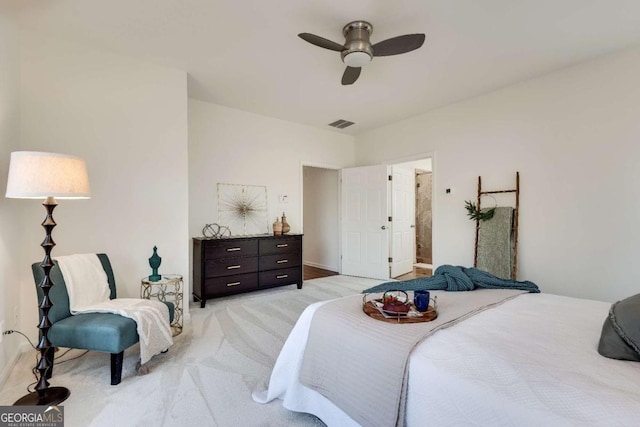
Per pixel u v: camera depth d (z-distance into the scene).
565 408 0.85
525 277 3.56
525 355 1.12
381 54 2.49
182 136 3.28
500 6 2.26
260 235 4.48
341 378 1.38
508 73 3.37
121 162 2.95
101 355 2.41
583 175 3.15
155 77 3.13
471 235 4.07
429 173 6.92
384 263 5.28
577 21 2.45
